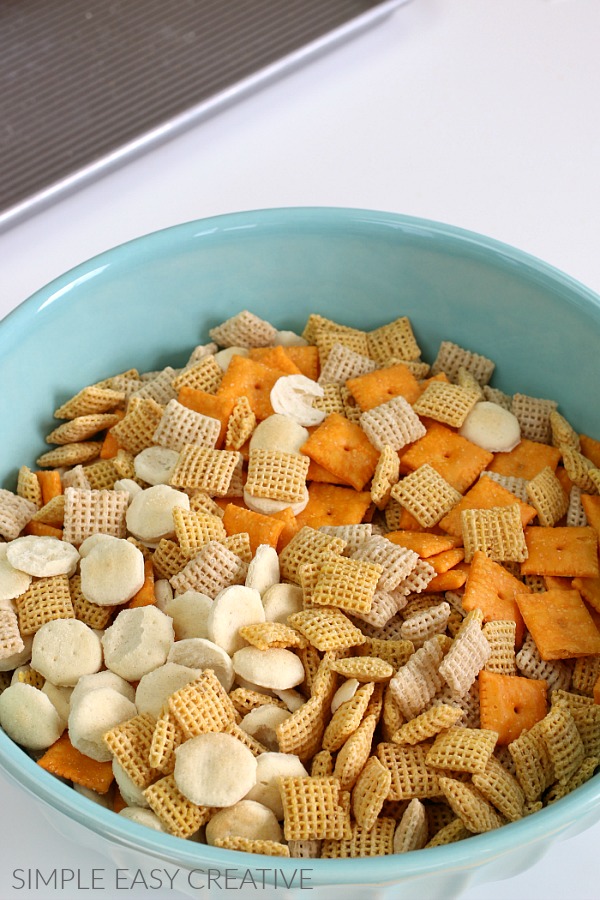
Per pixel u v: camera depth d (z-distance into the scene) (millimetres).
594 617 597
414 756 542
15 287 711
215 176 757
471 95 797
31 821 567
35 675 568
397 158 765
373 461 627
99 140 733
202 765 523
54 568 582
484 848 488
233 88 754
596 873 558
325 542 589
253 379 646
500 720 558
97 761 544
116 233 732
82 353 654
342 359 653
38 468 648
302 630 561
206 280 666
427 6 847
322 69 810
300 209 656
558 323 638
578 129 780
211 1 803
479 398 648
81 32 789
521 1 849
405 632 573
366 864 484
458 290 658
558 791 542
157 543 603
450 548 601
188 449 616
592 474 616
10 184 716
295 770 535
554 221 734
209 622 559
